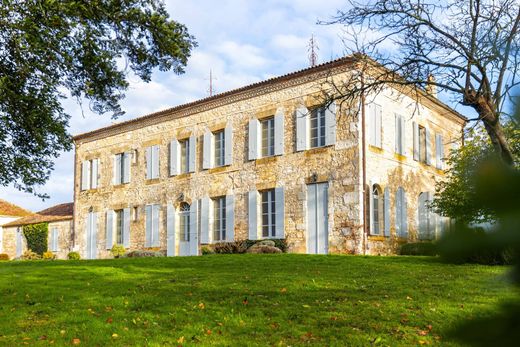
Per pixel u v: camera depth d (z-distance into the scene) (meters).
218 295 9.55
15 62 11.44
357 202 18.66
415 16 9.88
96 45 11.73
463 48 8.83
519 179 0.76
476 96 8.29
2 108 11.98
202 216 23.70
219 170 23.28
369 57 11.01
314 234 19.64
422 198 21.95
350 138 19.06
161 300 9.38
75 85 12.64
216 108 23.70
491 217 0.80
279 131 21.11
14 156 13.21
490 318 0.82
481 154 0.86
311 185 20.02
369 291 9.38
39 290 10.81
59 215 32.84
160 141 26.12
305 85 20.52
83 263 15.94
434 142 23.88
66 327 8.03
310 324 7.66
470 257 0.84
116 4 12.08
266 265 13.22
